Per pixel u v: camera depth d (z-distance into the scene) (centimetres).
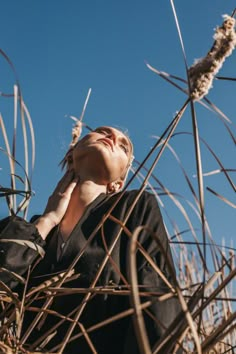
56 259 181
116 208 191
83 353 163
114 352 166
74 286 172
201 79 131
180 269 274
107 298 170
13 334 155
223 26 129
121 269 179
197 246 169
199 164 131
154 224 188
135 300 87
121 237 185
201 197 131
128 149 213
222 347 206
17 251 172
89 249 179
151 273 171
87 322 168
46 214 192
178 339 113
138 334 85
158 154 153
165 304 162
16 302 145
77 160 206
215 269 208
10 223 173
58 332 168
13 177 198
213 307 232
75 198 198
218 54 130
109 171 201
